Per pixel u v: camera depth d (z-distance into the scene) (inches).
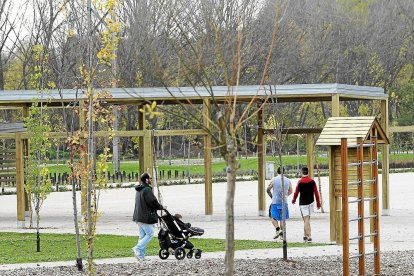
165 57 2652.6
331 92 1909.4
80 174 1092.5
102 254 1363.2
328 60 4259.4
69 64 2036.2
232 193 697.6
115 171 3540.8
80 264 1163.3
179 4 3351.4
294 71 3988.7
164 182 3221.0
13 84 3897.6
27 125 1622.8
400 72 4950.8
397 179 3309.5
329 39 4271.7
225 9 2600.9
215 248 1423.5
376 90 2065.7
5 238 1636.3
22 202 1870.1
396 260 1209.4
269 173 3366.1
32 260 1302.9
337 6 4510.3
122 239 1584.6
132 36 2657.5
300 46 4072.3
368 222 1839.3
